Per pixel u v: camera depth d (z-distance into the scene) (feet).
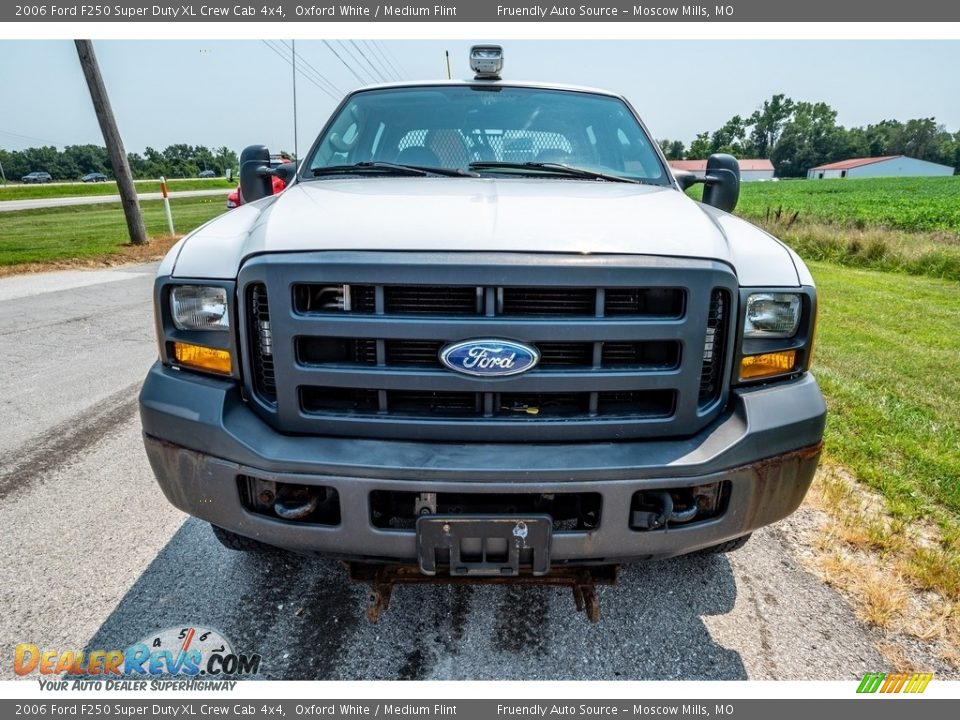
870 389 15.39
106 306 22.94
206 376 6.09
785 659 6.69
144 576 7.80
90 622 7.01
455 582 6.20
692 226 6.28
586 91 10.46
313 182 8.36
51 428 12.07
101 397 13.69
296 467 5.46
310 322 5.45
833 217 76.59
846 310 25.63
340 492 5.45
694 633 7.06
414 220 5.94
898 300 28.09
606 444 5.74
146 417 6.04
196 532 8.75
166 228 54.65
